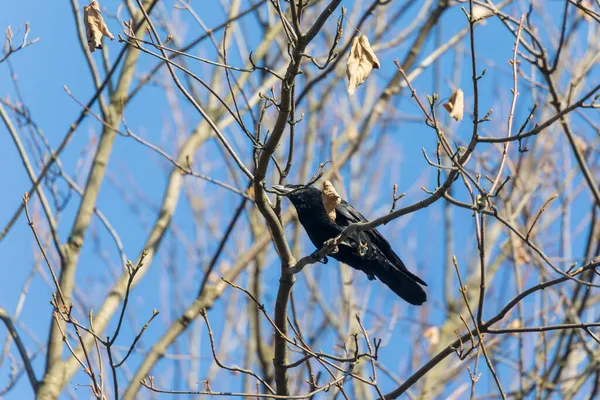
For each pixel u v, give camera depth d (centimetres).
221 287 1203
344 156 1372
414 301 1175
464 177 786
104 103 1234
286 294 923
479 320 838
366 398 1291
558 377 1220
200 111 859
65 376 1038
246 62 1538
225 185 1205
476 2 1130
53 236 1127
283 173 868
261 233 1461
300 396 832
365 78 714
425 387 1385
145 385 823
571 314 1241
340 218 1148
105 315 1116
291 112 826
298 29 777
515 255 1244
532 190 1388
